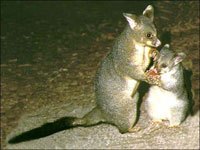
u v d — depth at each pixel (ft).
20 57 8.05
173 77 6.02
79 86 7.22
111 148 6.08
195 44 7.80
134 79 6.07
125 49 5.98
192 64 7.27
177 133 6.23
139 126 6.38
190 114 6.48
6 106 6.89
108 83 6.17
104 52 7.97
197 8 9.00
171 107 6.18
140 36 5.88
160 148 6.00
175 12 8.95
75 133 6.36
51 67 7.70
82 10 9.59
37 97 7.06
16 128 6.52
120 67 6.06
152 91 6.19
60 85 7.27
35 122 6.61
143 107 6.69
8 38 8.70
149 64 6.16
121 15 9.21
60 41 8.46
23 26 9.10
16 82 7.39
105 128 6.39
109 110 6.23
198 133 6.18
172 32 8.23
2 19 9.40
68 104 6.89
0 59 8.02
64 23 9.10
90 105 6.84
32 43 8.48
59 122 6.30
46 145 6.22
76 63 7.74
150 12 6.10
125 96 6.14
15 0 10.22
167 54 6.07
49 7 9.84
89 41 8.37
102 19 9.11
